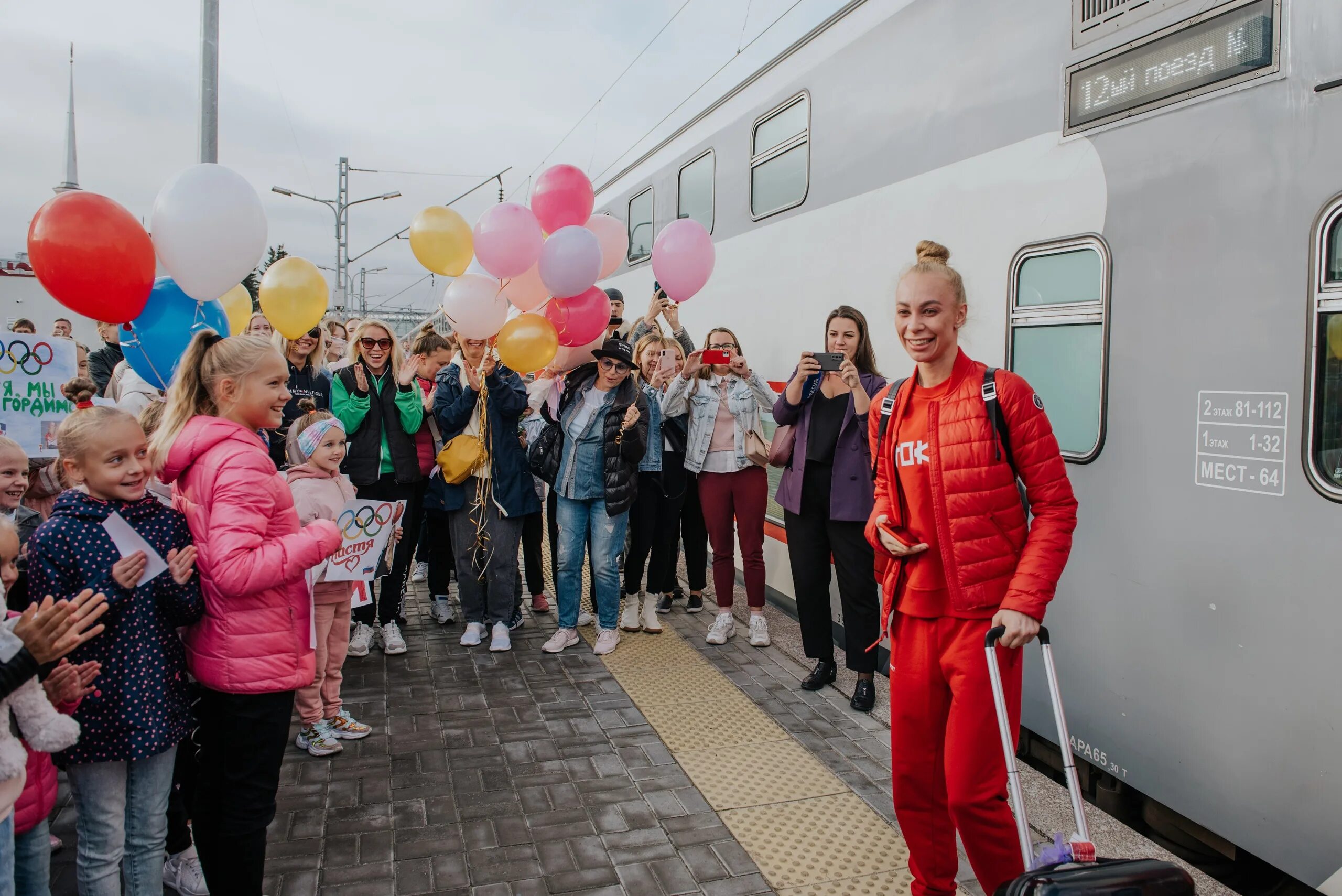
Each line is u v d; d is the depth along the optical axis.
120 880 2.65
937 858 2.55
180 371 2.44
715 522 5.11
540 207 4.59
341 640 3.81
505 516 4.94
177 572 2.24
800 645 5.11
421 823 3.17
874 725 4.04
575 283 4.19
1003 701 2.12
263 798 2.37
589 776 3.54
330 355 8.19
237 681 2.29
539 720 4.08
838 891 2.80
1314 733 2.37
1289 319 2.41
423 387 5.38
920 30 3.90
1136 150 2.84
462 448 4.83
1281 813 2.45
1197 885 2.72
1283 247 2.42
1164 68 2.75
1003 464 2.35
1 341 3.78
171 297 3.18
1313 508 2.36
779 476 5.78
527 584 6.32
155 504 2.33
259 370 2.39
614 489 4.77
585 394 4.90
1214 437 2.61
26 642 1.86
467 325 4.36
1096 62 2.98
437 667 4.78
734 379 5.09
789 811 3.28
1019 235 3.31
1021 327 3.32
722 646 5.11
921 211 3.89
